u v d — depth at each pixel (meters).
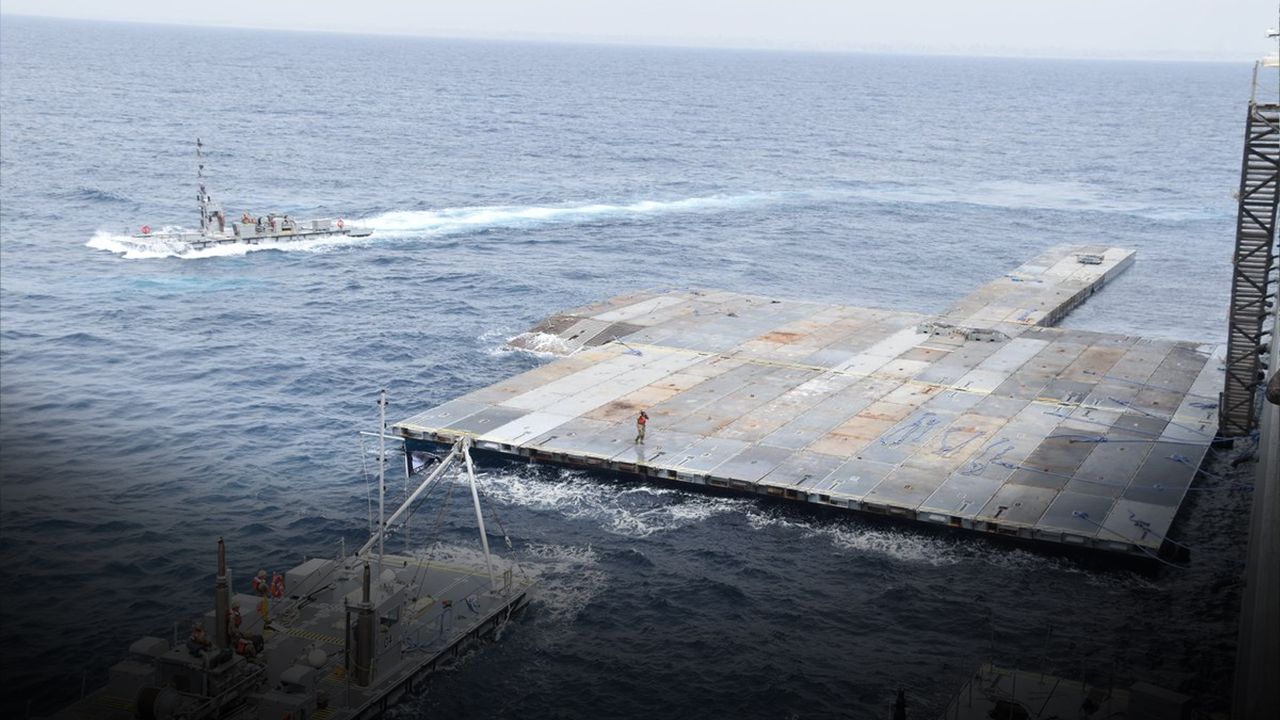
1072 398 85.62
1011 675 51.06
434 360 98.69
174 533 64.94
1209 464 74.94
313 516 67.81
